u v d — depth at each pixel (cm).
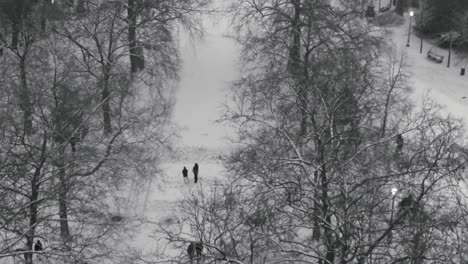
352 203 2034
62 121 3125
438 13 5972
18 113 3444
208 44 5266
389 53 4881
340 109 2814
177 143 4025
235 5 6134
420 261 1966
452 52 5816
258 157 3303
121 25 4659
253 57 4497
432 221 2184
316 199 2342
